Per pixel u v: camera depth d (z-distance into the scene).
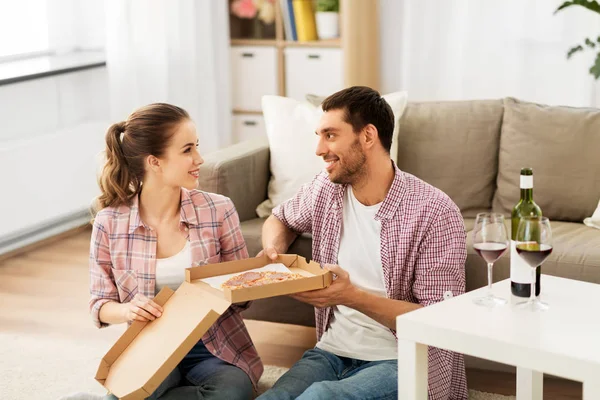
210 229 2.92
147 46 5.66
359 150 2.81
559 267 3.25
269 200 3.95
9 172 5.11
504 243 2.44
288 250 3.53
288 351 3.75
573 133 3.71
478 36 5.56
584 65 5.33
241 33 6.30
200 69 6.04
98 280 2.87
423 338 2.38
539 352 2.19
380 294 2.93
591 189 3.67
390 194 2.85
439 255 2.79
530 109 3.82
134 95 5.63
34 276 4.81
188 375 2.89
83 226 5.75
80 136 5.63
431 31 5.68
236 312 2.97
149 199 2.88
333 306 2.99
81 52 5.93
